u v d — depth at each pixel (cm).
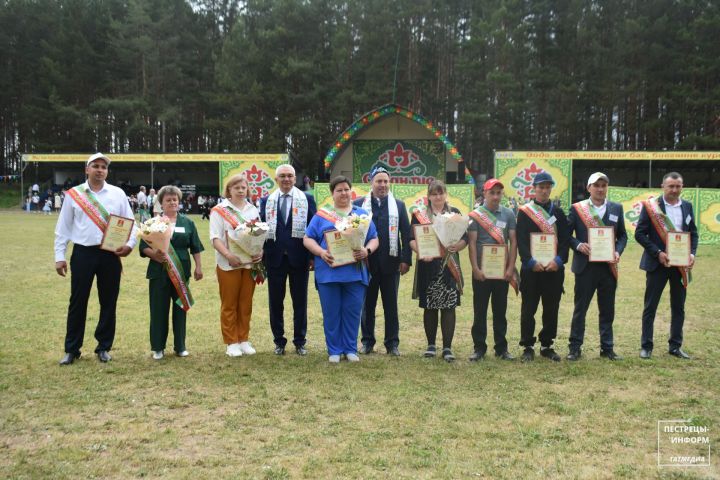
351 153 3938
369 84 4216
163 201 667
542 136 4419
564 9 4247
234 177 679
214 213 671
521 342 669
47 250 1689
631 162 3784
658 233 677
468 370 613
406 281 1283
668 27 3919
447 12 4572
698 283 1184
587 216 666
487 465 392
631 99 4197
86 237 623
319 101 4325
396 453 409
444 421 467
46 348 678
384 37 4362
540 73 4097
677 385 564
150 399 515
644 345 674
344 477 373
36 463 389
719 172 3941
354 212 667
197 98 4728
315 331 806
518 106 3944
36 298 994
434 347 684
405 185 2358
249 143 4562
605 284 661
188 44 4756
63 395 523
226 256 650
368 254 652
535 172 2911
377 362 645
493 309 673
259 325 834
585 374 599
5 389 535
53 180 4434
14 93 4725
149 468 384
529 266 646
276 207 682
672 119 3984
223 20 5166
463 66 4097
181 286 651
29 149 4772
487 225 663
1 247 1745
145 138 4806
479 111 4053
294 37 4441
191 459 398
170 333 778
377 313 942
